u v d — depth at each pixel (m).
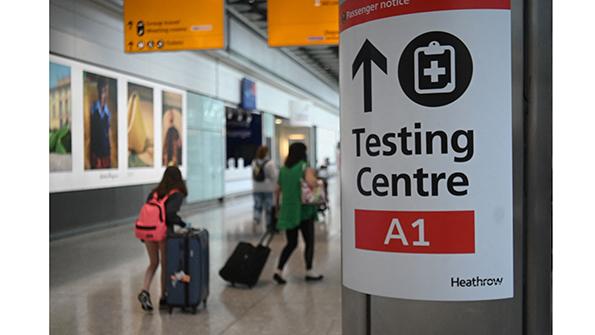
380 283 2.75
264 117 25.33
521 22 2.60
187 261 5.80
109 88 12.95
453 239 2.62
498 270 2.62
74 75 11.53
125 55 13.65
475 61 2.57
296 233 7.36
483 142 2.58
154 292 6.84
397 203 2.68
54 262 8.70
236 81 21.83
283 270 8.13
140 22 9.62
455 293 2.63
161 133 15.62
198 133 18.34
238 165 23.53
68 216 11.38
